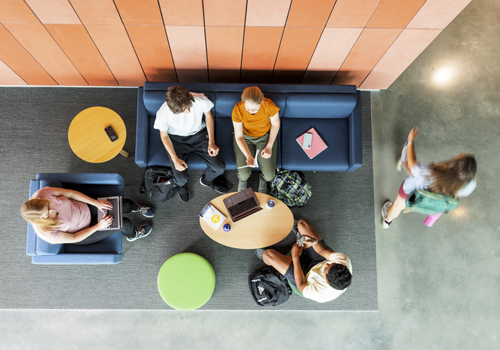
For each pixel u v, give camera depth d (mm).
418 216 3213
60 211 2229
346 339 3041
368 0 2037
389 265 3121
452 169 2039
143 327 3010
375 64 2764
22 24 2242
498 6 3627
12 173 3104
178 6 2074
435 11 2137
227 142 2836
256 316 3045
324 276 2336
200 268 2768
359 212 3158
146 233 2992
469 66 3504
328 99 2639
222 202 2715
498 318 3064
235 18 2184
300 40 2422
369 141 3311
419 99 3416
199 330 3018
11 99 3203
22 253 2977
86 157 2596
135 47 2508
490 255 3164
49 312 2982
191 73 2896
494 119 3393
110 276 2969
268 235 2660
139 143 2684
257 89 2184
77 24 2246
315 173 3211
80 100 3232
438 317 3068
